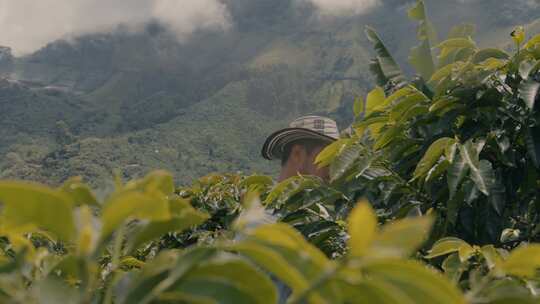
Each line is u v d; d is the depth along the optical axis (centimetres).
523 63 264
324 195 278
